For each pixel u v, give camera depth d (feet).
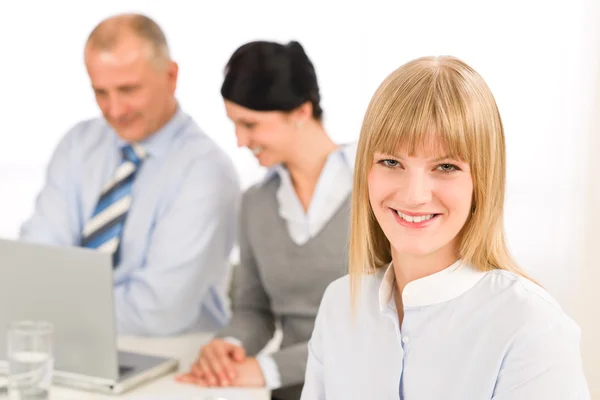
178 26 9.37
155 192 7.47
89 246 7.68
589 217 8.53
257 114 6.17
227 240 7.47
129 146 7.61
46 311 5.40
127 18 7.52
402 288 3.70
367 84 9.00
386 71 8.94
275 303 6.48
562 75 8.41
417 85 3.23
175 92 7.62
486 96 3.26
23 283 5.39
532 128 8.57
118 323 7.11
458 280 3.46
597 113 8.38
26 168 10.00
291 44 6.23
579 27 8.30
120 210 7.58
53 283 5.31
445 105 3.16
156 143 7.55
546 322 3.24
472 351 3.40
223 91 6.33
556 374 3.19
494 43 8.55
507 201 8.72
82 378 5.47
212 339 6.50
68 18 9.65
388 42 8.89
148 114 7.48
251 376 5.71
